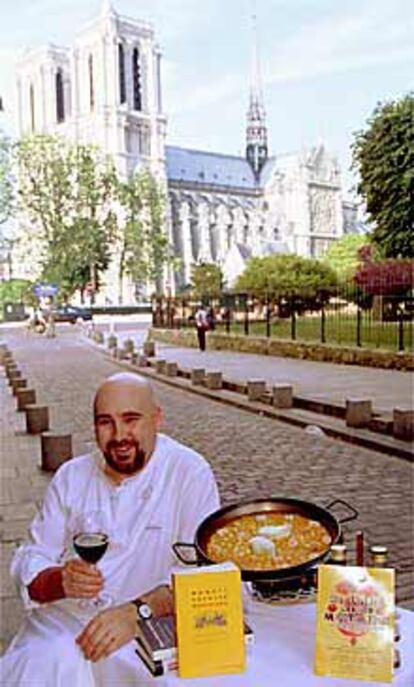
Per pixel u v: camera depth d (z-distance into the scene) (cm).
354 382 1795
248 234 12206
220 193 11975
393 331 2373
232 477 924
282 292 3956
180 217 11319
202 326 3247
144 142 10331
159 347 3638
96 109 10038
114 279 8031
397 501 780
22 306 7338
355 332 2534
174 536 291
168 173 11450
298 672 223
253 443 1153
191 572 228
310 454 1053
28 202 7475
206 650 224
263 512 271
